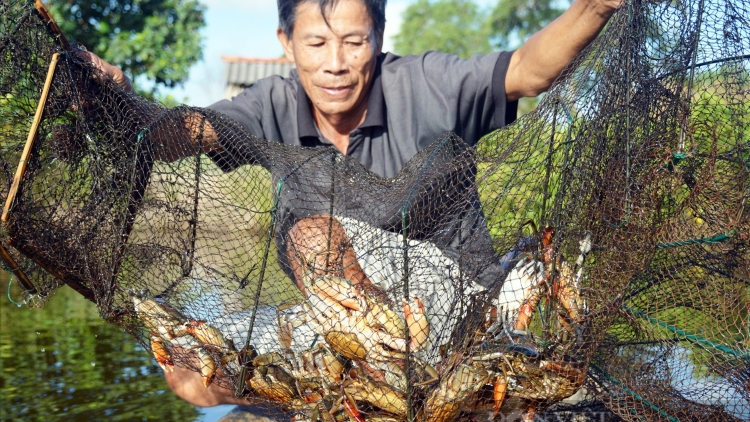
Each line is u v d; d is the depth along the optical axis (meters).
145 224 2.95
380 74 3.48
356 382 2.55
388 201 2.74
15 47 2.79
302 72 3.34
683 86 2.72
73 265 2.88
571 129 2.60
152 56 12.65
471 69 3.32
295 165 2.78
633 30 2.55
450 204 2.81
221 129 3.04
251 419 3.38
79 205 2.88
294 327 2.77
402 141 3.43
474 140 3.51
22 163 2.62
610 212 2.51
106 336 5.09
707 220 2.54
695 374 2.90
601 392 2.80
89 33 12.25
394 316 2.50
